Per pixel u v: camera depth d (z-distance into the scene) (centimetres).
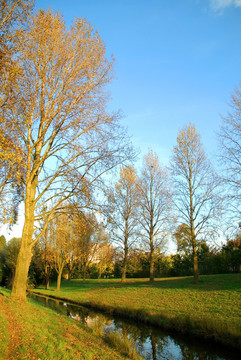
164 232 3275
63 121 1426
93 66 1488
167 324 1492
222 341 1183
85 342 1016
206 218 2578
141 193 3412
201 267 4372
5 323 858
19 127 1230
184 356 1111
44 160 1440
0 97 1013
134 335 1416
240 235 2050
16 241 4388
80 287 3844
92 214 1448
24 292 1348
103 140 1456
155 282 3209
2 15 912
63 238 3462
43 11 1418
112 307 2062
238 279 2514
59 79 1476
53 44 1422
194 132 2919
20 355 658
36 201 1412
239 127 2095
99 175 1433
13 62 941
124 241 3528
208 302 1788
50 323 1134
